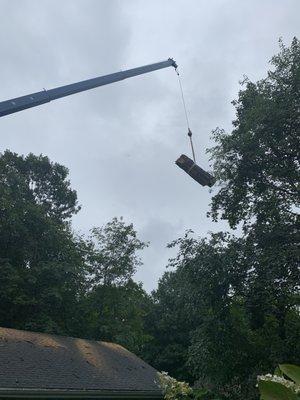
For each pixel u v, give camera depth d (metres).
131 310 32.53
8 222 27.73
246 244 16.31
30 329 25.72
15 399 11.97
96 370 16.12
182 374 34.84
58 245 29.38
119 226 32.69
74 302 29.36
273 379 2.46
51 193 36.31
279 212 17.36
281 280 15.24
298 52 16.45
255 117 16.22
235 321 16.55
